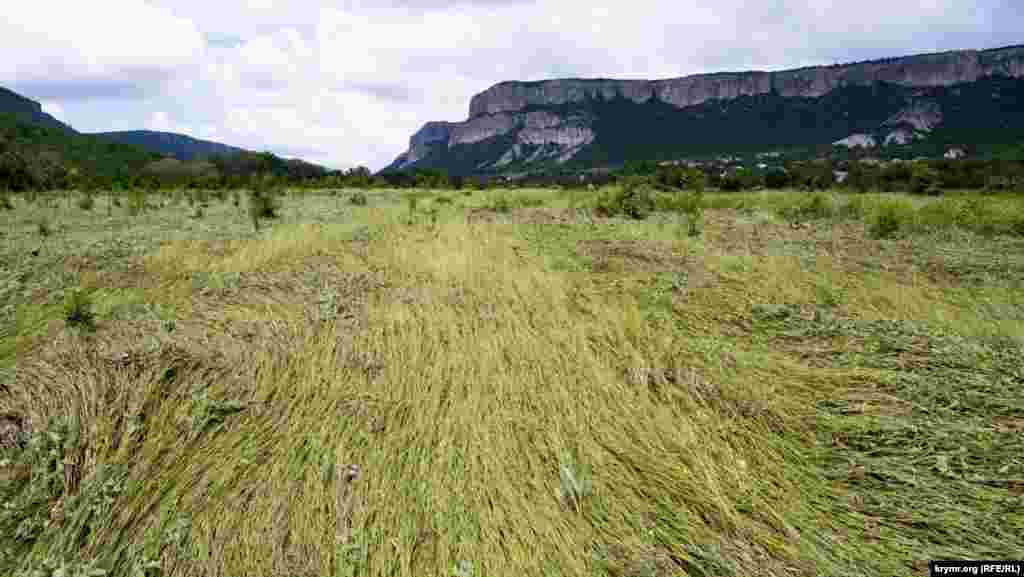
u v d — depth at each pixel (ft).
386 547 6.72
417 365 11.23
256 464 8.25
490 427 9.11
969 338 12.55
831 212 38.04
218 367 10.69
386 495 7.57
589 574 6.29
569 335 12.72
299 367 11.03
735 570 6.26
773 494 7.51
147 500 7.48
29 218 34.86
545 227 29.32
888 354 11.55
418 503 7.43
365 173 115.24
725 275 18.06
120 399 9.32
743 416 9.37
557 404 9.78
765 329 13.52
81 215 37.86
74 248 22.65
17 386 9.78
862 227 31.55
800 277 17.92
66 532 6.88
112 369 10.27
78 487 7.68
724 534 6.86
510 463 8.22
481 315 14.19
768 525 7.01
